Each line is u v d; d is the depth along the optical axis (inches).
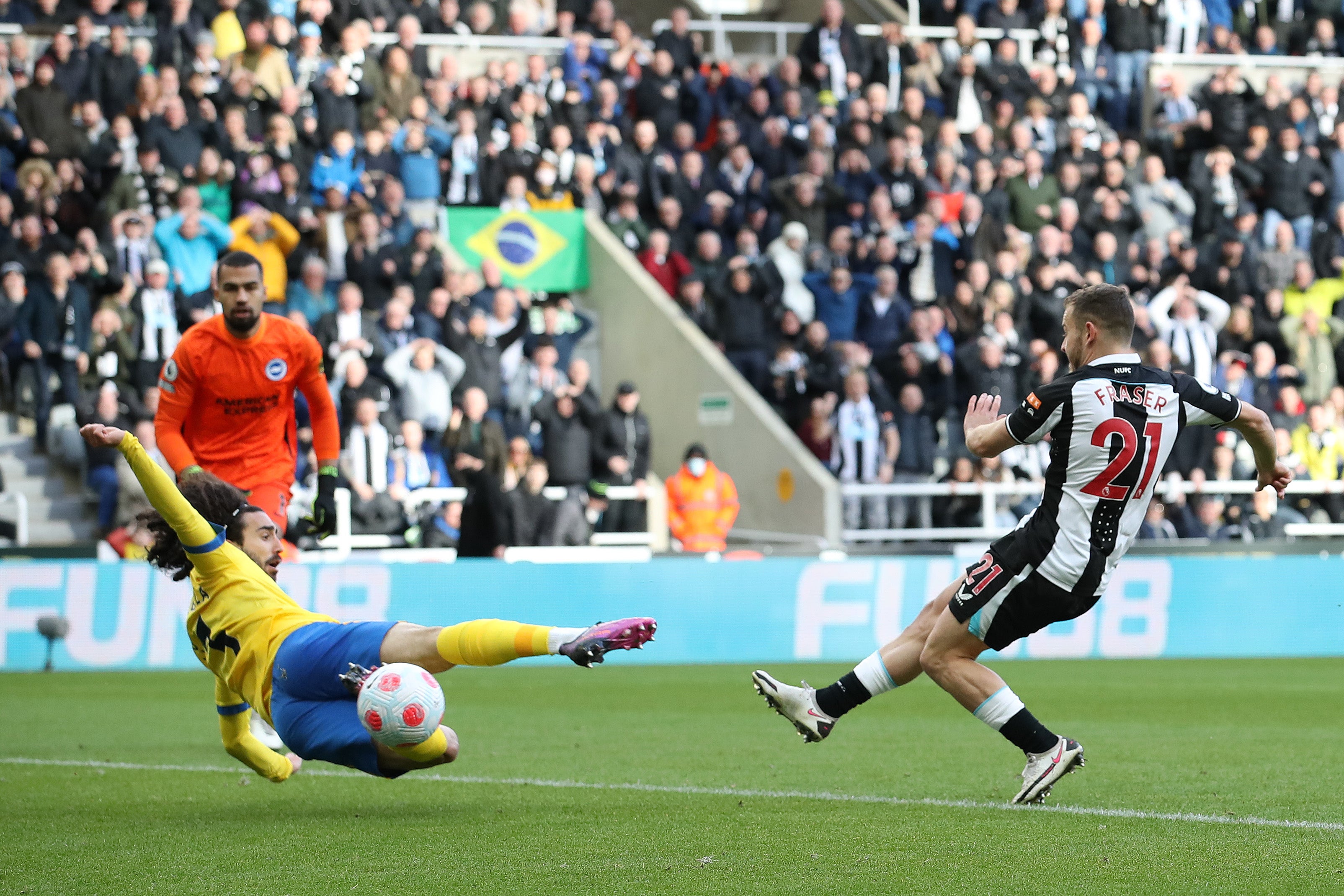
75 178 1678.2
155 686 1179.3
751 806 578.2
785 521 1651.1
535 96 1927.9
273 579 581.6
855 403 1644.9
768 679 579.5
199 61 1792.6
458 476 1529.3
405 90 1860.2
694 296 1824.6
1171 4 2266.2
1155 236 2034.9
